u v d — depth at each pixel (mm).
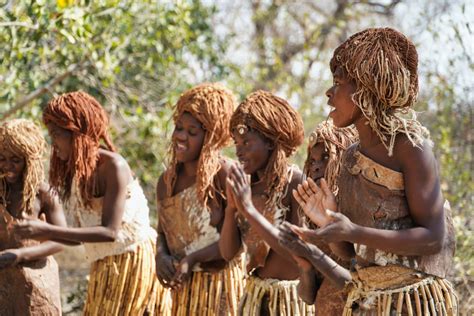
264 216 8234
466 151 14742
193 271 9023
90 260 9859
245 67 20188
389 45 6273
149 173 16391
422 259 6320
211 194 8953
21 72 14820
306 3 26578
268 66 22109
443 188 13953
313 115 19969
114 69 15133
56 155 9812
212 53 17703
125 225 9617
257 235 8305
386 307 6344
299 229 6039
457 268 12023
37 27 13297
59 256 18578
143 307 9680
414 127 6262
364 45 6285
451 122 14922
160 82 17156
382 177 6293
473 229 13203
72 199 9844
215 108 8938
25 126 9797
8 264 9609
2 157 9750
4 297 9828
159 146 16078
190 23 16172
